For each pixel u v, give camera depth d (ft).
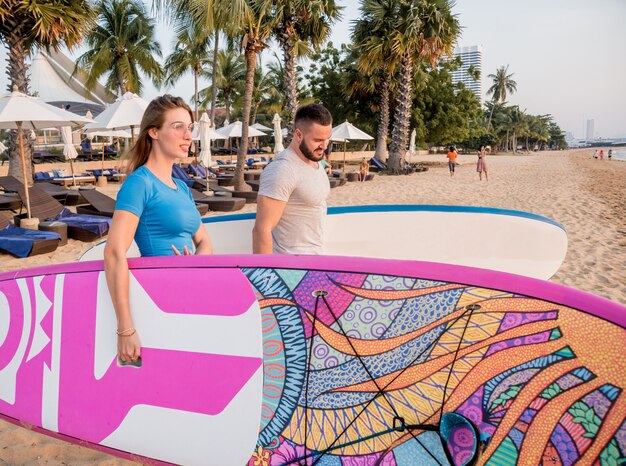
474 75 112.68
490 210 10.75
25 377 6.40
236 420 5.38
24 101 27.07
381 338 5.02
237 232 11.03
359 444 5.11
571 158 189.67
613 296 16.97
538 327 4.57
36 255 21.33
